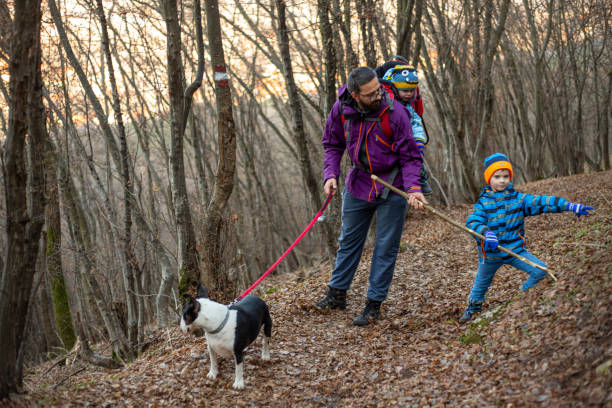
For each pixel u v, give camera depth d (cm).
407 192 462
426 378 361
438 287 604
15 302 314
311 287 668
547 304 374
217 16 512
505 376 322
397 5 1070
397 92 508
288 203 2556
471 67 1474
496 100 2222
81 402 337
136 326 618
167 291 719
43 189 326
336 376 394
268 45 1576
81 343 623
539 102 1941
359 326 500
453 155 1720
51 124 661
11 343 316
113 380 401
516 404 284
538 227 865
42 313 1029
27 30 299
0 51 503
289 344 452
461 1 1435
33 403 314
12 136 302
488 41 1464
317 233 2003
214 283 558
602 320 310
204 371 397
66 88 648
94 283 618
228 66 1797
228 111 534
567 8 1789
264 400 359
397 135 469
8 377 316
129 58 1303
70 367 659
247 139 2030
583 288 359
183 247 562
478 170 1572
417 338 447
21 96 301
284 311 551
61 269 955
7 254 312
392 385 364
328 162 522
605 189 1066
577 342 310
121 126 600
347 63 867
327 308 545
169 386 375
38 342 1090
